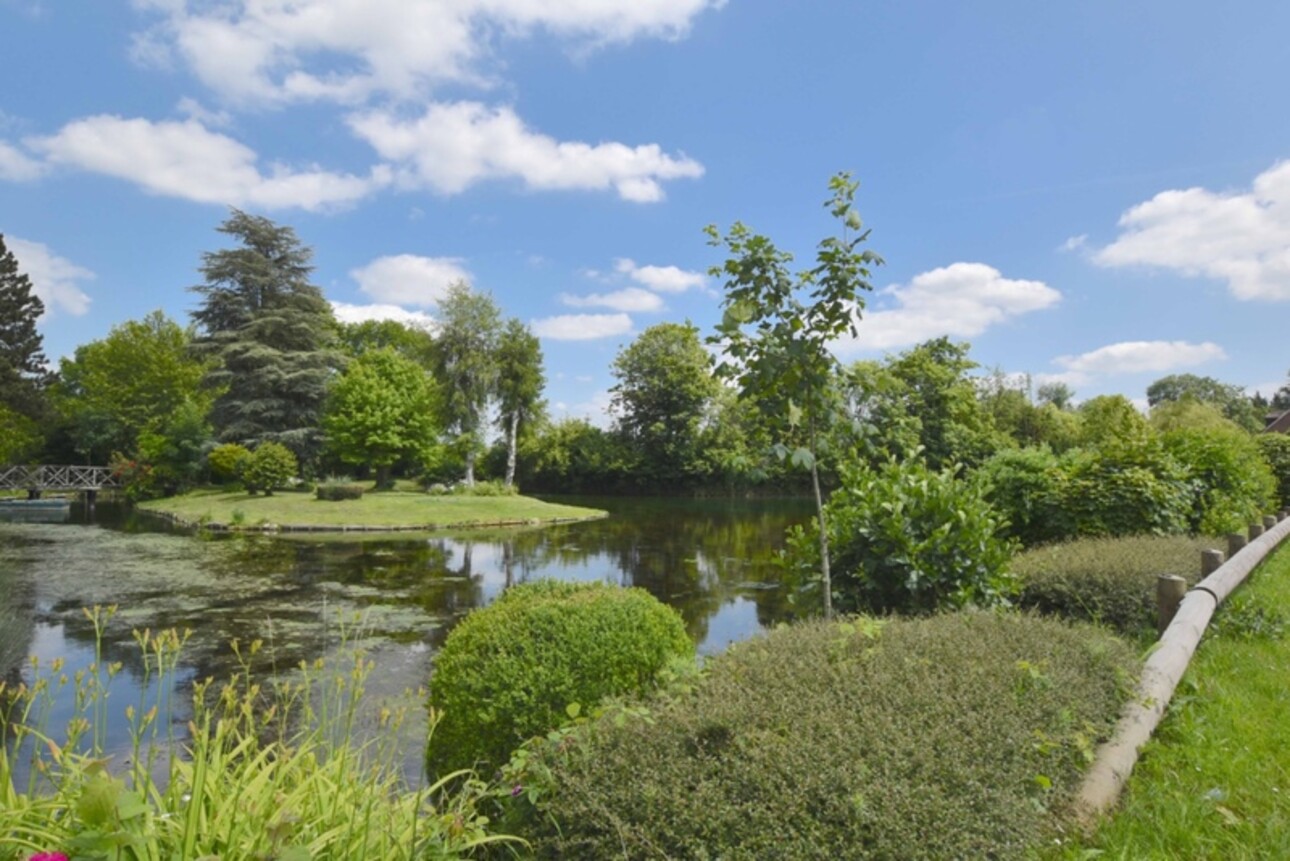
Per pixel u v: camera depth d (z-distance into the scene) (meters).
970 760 1.93
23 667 6.24
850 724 2.01
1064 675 2.66
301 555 14.21
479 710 3.53
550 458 40.34
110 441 33.84
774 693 2.31
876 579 4.95
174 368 33.44
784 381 4.25
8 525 20.02
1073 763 2.34
